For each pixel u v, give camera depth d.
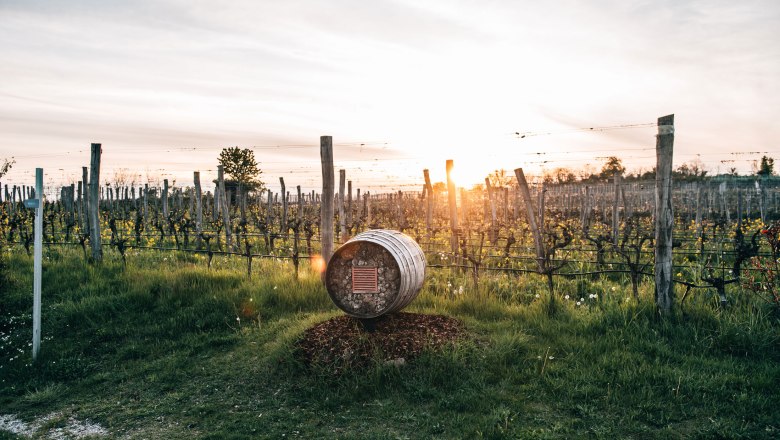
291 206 28.78
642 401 5.00
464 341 6.17
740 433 4.40
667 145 6.82
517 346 6.22
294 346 6.29
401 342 6.08
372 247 6.45
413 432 4.72
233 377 6.10
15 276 9.98
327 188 8.66
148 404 5.61
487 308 7.63
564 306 7.55
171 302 8.59
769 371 5.43
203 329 7.66
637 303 7.18
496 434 4.53
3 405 5.75
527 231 15.37
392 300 6.34
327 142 8.65
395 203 25.64
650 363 5.79
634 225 19.78
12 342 7.47
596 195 32.84
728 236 16.44
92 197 11.30
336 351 6.05
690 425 4.62
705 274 9.55
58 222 21.94
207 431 4.93
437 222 20.41
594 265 10.99
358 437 4.66
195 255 12.62
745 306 7.02
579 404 5.03
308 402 5.41
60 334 7.71
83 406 5.64
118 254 12.72
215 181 19.62
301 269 10.52
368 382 5.54
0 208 19.31
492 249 13.15
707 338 6.28
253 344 6.94
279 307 8.24
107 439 4.88
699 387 5.15
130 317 8.16
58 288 9.48
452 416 4.93
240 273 9.90
